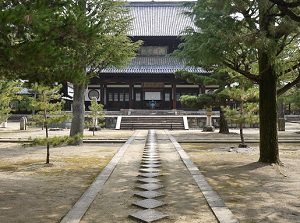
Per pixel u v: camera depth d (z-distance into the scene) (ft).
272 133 38.99
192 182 29.22
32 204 22.52
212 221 18.62
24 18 16.07
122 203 22.33
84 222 18.43
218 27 32.50
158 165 38.45
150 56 162.71
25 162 41.68
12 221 18.85
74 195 25.11
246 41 29.71
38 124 39.09
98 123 116.06
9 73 19.85
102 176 31.60
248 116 55.06
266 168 36.14
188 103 80.02
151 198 23.36
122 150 53.31
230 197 24.34
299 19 24.45
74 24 18.13
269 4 30.96
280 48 35.65
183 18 170.71
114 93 163.22
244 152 51.34
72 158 45.47
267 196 24.67
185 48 38.78
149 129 113.60
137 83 160.86
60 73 19.69
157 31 158.81
